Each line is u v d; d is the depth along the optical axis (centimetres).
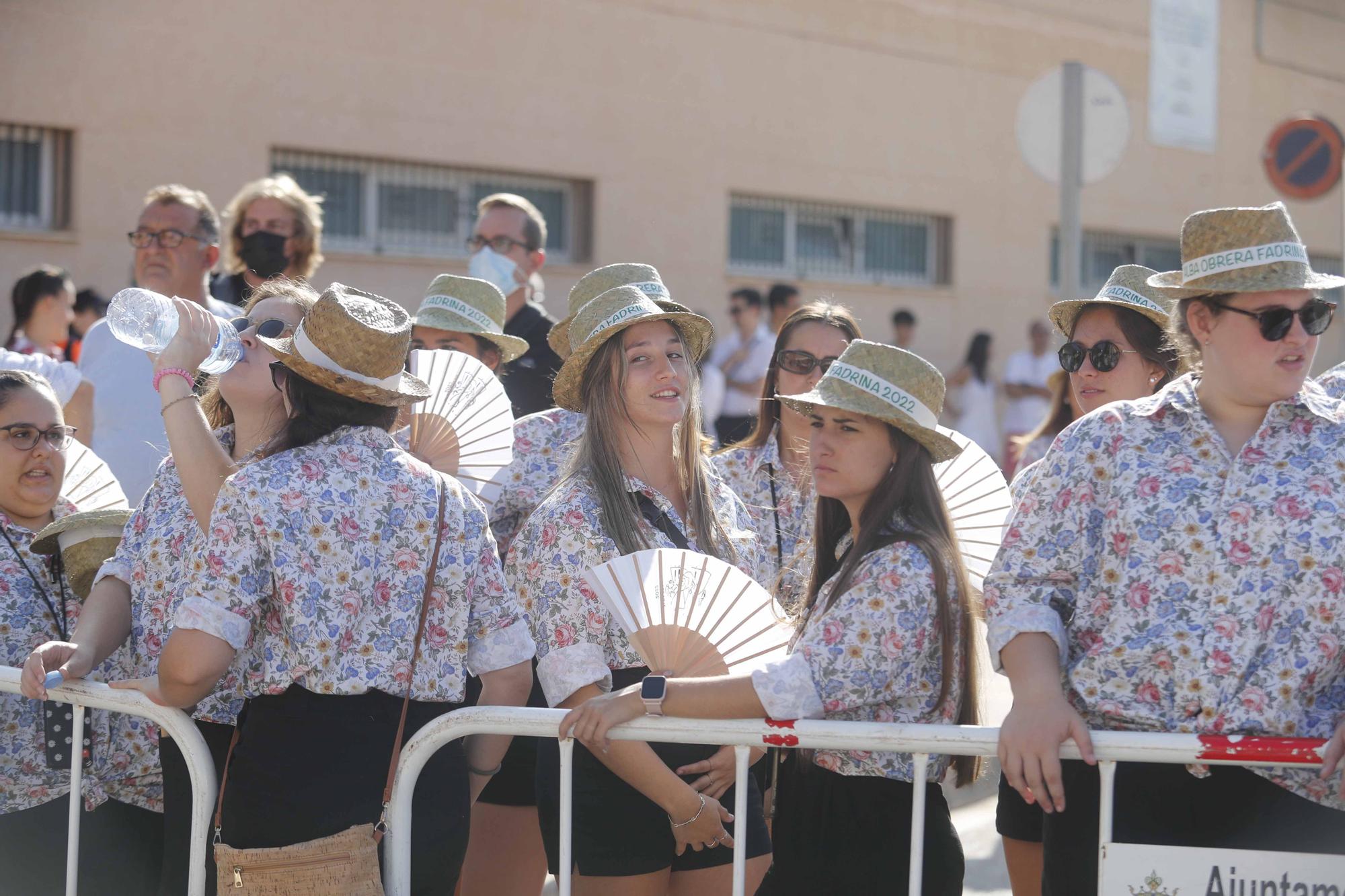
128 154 2162
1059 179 1656
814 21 2994
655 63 2758
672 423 721
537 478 864
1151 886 538
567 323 945
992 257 3344
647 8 2738
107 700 642
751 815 698
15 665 740
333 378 589
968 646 598
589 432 720
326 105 2353
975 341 2945
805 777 623
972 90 3278
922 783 565
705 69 2831
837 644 574
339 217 2411
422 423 809
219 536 571
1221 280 533
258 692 592
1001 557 576
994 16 3297
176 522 670
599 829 675
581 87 2658
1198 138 3350
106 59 2134
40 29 2073
